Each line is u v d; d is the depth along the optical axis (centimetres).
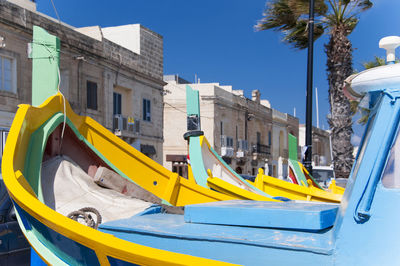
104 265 271
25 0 2483
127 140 2917
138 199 518
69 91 2359
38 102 533
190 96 886
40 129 474
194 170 827
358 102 320
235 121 4438
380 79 272
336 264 252
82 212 414
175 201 652
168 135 4062
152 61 3200
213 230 304
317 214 287
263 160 5084
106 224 338
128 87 2916
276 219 298
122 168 603
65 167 517
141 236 317
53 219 287
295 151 1175
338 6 1638
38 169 451
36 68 538
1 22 1984
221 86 4697
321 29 1688
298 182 1103
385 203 253
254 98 5116
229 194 744
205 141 878
